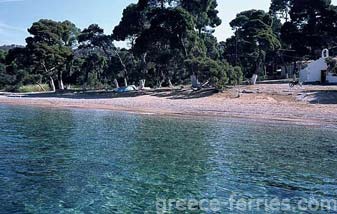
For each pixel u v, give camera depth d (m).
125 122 37.28
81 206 13.51
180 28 65.38
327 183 16.64
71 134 29.34
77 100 64.25
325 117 40.03
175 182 16.44
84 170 18.27
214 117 41.66
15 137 27.56
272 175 17.78
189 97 58.97
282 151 23.44
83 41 90.38
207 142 26.28
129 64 88.38
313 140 27.52
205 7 75.94
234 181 16.73
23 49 89.81
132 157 21.22
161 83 85.31
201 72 60.94
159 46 73.94
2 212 12.87
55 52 87.75
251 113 43.62
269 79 86.50
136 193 14.91
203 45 70.12
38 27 90.44
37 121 37.72
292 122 37.56
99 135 28.95
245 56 92.38
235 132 31.11
